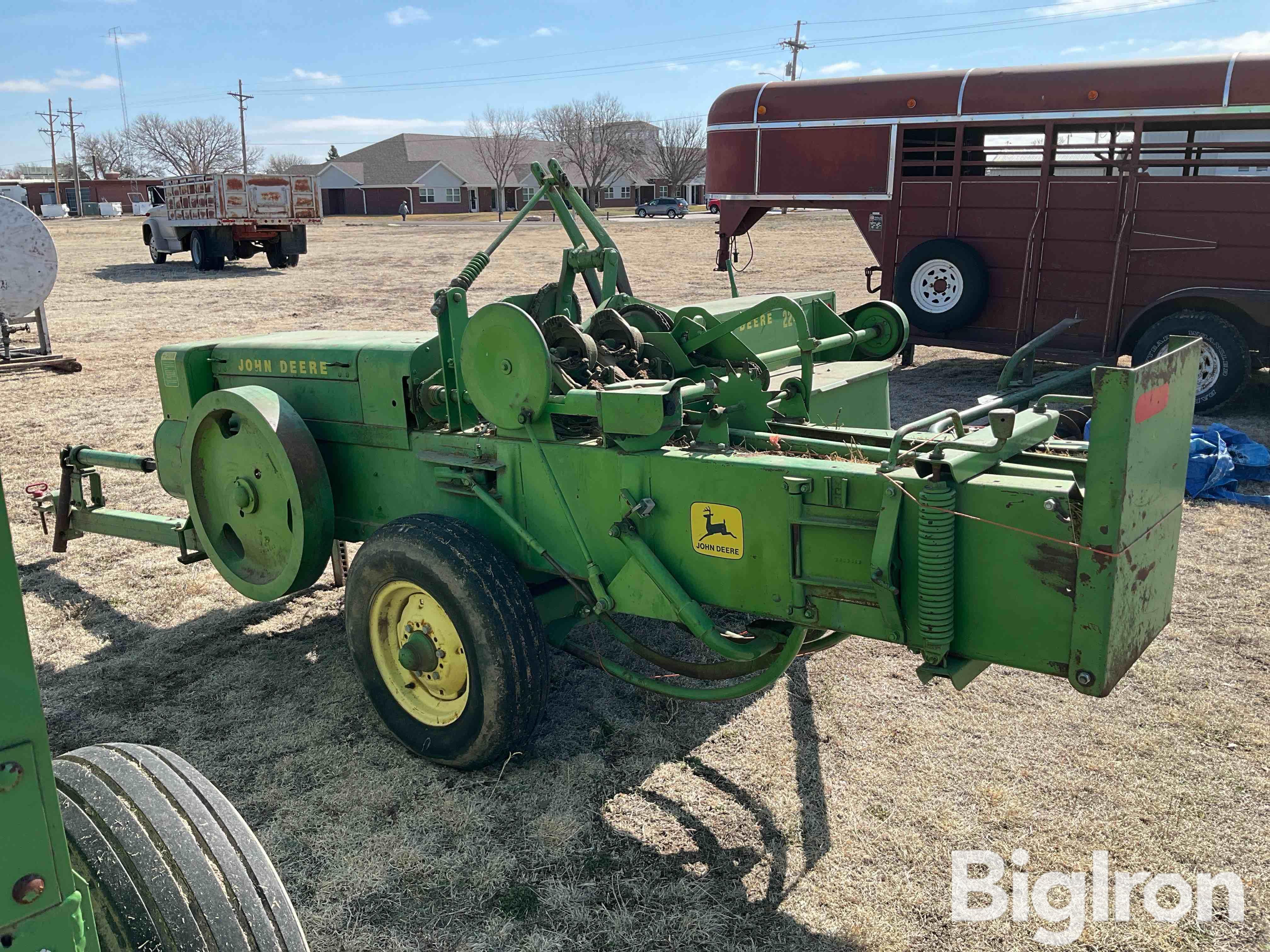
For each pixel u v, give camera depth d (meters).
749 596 3.14
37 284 12.02
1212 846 3.22
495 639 3.37
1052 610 2.57
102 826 2.11
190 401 4.79
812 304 5.59
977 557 2.67
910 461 2.97
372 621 3.79
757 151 11.59
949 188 10.52
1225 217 9.03
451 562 3.43
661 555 3.33
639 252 30.16
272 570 4.39
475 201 78.69
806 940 2.84
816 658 4.63
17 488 7.49
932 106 10.41
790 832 3.31
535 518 3.67
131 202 83.31
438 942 2.85
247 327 16.56
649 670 4.55
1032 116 9.86
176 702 4.27
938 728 3.98
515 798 3.53
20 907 1.39
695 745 3.87
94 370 12.61
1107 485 2.38
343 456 4.41
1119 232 9.55
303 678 4.48
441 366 4.14
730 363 4.18
